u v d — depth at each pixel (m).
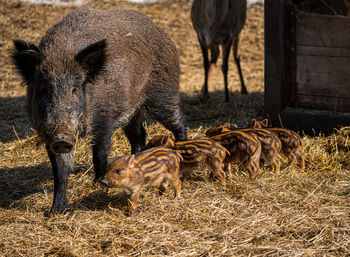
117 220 4.66
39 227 4.53
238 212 4.77
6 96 9.60
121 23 5.38
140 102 5.82
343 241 4.17
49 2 14.74
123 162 4.57
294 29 7.14
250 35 13.90
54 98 4.26
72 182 5.65
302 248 4.09
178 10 15.40
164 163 4.88
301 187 5.31
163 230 4.42
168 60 5.88
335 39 6.90
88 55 4.46
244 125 7.70
